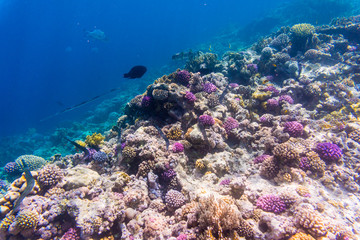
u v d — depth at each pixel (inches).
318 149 261.6
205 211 153.2
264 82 442.3
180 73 374.0
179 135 297.1
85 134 727.7
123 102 1057.5
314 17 1338.6
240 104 371.9
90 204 204.1
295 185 217.5
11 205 204.1
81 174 248.1
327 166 250.2
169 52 2765.7
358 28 545.6
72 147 662.5
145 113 358.0
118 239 194.2
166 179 246.4
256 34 1550.2
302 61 503.5
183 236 159.9
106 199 212.1
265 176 243.3
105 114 1037.8
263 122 342.3
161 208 221.1
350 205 203.8
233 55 522.6
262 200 198.8
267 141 280.2
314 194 205.8
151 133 304.2
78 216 189.6
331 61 483.8
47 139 1088.8
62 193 225.3
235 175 258.2
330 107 377.7
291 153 230.4
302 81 421.1
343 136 293.7
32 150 1021.2
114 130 411.2
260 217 179.3
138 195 220.1
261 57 521.0
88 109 1622.8
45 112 2689.5
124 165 281.9
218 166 254.2
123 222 204.4
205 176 245.4
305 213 165.8
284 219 173.0
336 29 578.6
